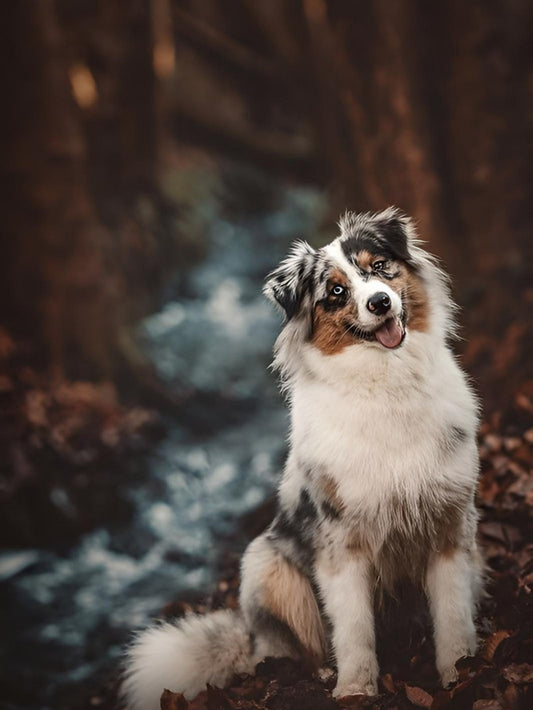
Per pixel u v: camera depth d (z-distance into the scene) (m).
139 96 15.51
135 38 15.17
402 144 11.43
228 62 18.84
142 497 9.86
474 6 11.08
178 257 16.73
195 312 15.66
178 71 18.84
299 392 4.25
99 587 8.21
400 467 3.98
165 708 4.33
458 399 4.12
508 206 10.85
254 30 18.67
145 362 12.53
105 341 12.10
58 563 8.65
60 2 14.53
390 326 3.95
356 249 4.16
